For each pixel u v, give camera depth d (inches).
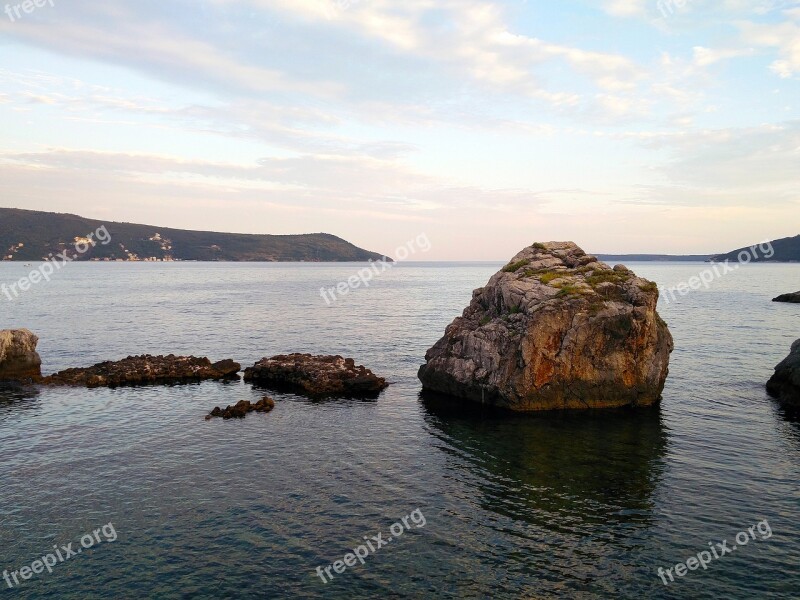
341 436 1485.0
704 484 1171.3
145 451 1353.3
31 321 3725.4
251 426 1558.8
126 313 4281.5
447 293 6840.6
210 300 5497.1
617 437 1478.8
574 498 1112.2
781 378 1886.1
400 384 2100.1
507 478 1212.5
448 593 808.9
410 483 1185.4
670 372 2225.6
